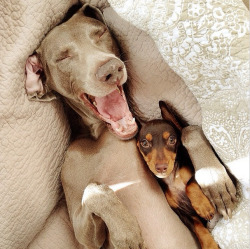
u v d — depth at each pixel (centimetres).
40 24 67
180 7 58
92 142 75
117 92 70
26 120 70
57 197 78
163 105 69
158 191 72
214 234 67
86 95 70
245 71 57
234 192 64
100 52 67
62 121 76
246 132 60
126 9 61
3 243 73
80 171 73
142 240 62
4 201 71
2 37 64
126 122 70
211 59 60
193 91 65
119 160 72
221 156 64
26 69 69
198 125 70
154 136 66
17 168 70
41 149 73
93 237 68
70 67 68
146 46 68
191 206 70
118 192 71
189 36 59
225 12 58
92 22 69
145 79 70
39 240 80
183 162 71
